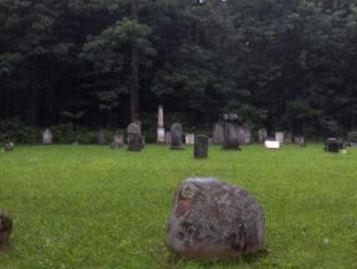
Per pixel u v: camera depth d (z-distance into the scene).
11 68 46.66
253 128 52.19
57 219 12.01
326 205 14.10
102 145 42.75
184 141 46.56
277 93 58.81
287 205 14.02
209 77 54.00
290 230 10.99
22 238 10.15
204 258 8.67
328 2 61.00
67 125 48.94
